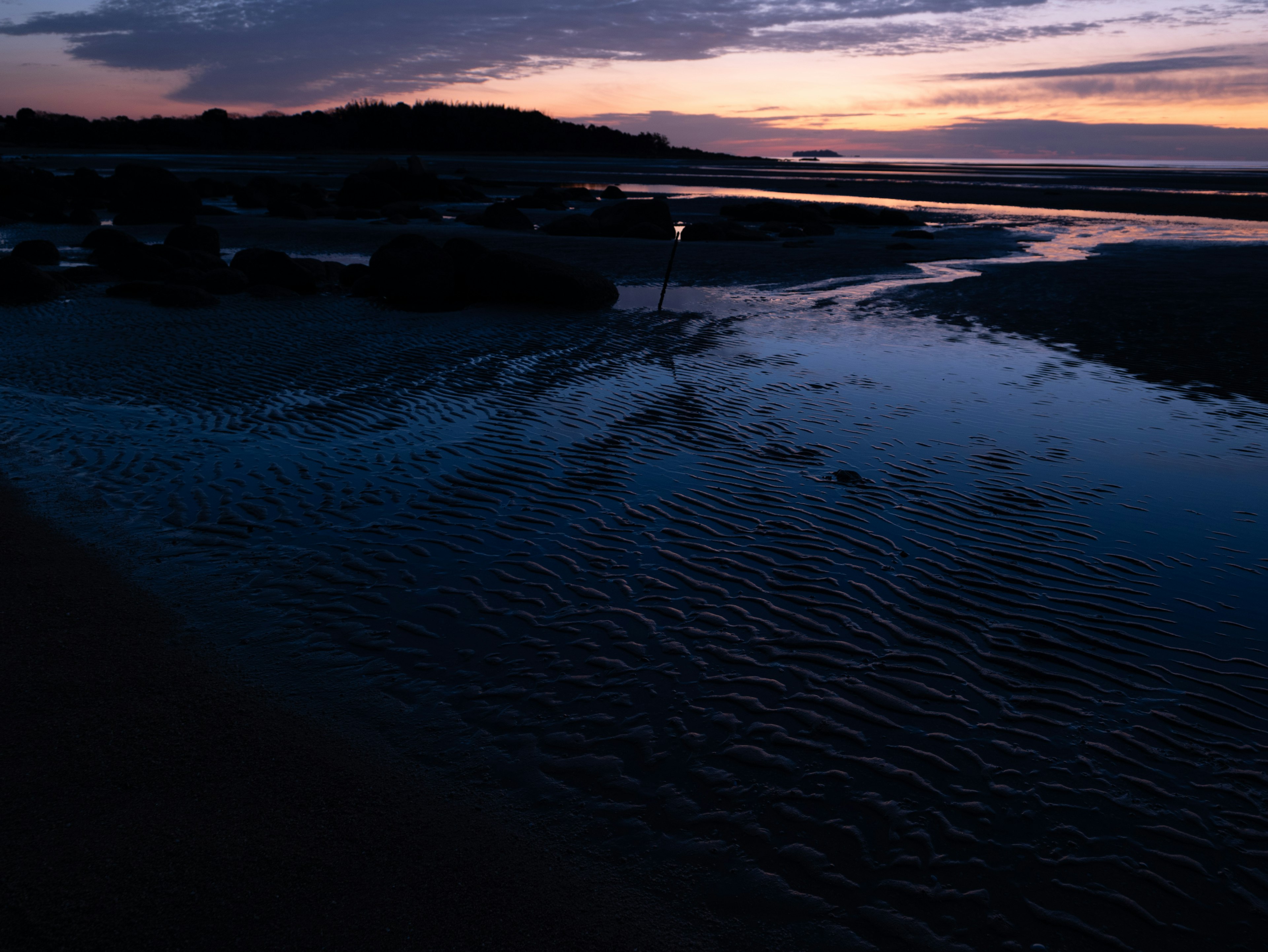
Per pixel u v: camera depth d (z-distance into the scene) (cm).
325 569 469
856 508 566
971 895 257
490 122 15000
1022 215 3631
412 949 231
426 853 266
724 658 388
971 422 759
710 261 2014
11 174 3225
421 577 463
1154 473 635
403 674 370
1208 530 535
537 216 3600
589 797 295
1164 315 1259
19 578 444
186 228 1891
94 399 804
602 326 1207
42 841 264
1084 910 253
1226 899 258
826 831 281
